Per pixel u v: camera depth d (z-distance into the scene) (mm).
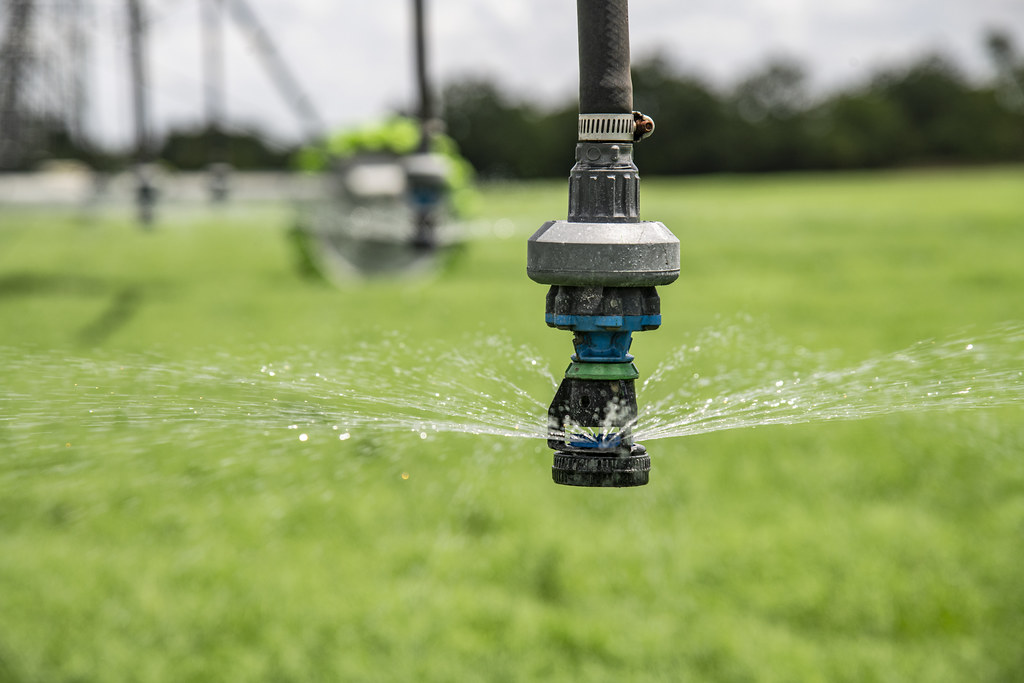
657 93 67875
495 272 14430
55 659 3459
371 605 3812
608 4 1419
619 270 1436
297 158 13461
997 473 5098
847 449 5586
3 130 34625
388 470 5062
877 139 67812
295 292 12273
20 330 9219
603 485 1507
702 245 18625
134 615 3740
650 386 5887
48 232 22906
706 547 4316
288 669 3398
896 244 17906
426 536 4414
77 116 35781
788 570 4090
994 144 68125
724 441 5848
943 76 69562
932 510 4734
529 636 3584
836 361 6922
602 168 1443
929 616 3701
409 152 13109
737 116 68500
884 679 3275
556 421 1543
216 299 11609
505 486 4949
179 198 27422
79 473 4836
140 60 22922
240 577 4035
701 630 3617
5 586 3973
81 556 4227
